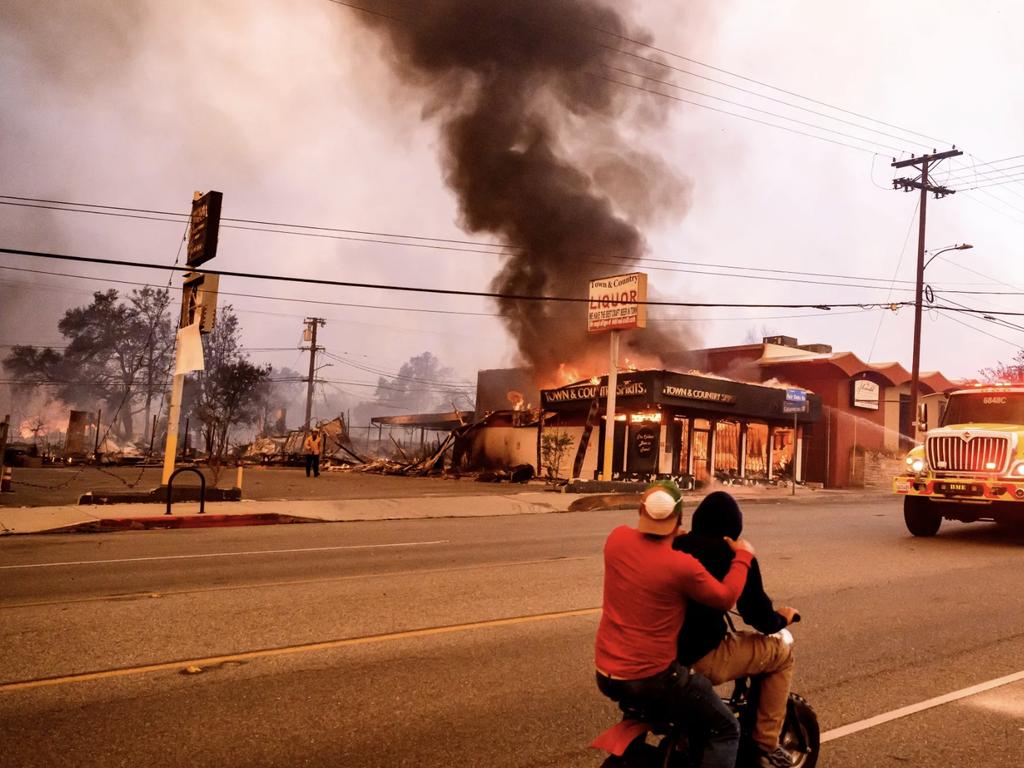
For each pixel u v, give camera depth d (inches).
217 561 410.9
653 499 128.6
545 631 269.1
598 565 409.1
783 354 1481.3
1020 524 668.1
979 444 532.1
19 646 237.6
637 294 917.8
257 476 1194.0
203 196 712.4
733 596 127.5
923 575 401.7
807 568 413.4
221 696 197.0
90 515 578.6
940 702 205.9
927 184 1218.0
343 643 248.7
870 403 1375.5
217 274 699.4
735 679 144.6
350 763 159.3
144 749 163.3
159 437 2837.1
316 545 482.0
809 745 155.5
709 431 1137.4
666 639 125.8
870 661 243.1
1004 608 325.4
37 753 160.2
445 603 311.6
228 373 2381.9
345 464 1625.2
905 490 565.0
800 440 1272.1
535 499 813.2
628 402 1080.2
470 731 178.1
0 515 573.0
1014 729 187.8
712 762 129.0
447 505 740.7
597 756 165.5
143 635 252.7
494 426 1343.5
